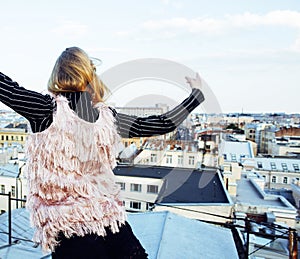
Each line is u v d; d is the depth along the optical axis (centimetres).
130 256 98
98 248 92
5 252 251
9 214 281
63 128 88
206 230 351
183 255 277
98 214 93
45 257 241
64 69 92
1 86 84
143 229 327
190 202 658
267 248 456
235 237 355
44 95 92
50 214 88
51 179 87
